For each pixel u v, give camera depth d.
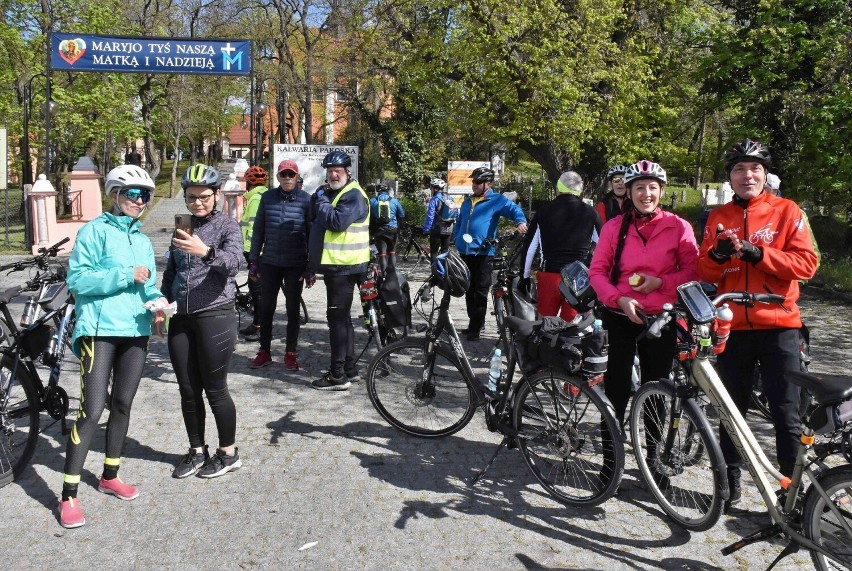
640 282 3.70
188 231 3.93
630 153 18.05
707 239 3.66
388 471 4.25
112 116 26.59
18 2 24.92
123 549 3.33
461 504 3.83
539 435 4.01
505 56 16.00
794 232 3.50
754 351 3.62
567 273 4.66
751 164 3.57
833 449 2.94
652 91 18.83
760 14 15.76
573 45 15.53
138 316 3.71
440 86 17.59
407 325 6.17
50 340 4.37
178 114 34.12
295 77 30.00
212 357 4.01
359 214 5.58
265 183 7.86
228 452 4.20
